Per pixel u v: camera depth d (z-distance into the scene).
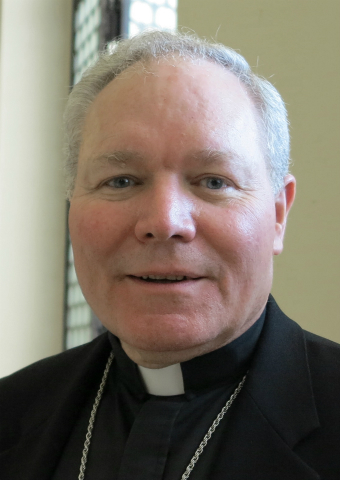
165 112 1.19
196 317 1.17
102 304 1.26
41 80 4.22
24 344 4.02
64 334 4.13
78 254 1.30
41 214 4.16
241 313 1.24
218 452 1.20
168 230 1.11
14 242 4.05
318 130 2.02
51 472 1.38
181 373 1.31
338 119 1.96
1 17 4.14
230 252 1.18
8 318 3.98
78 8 4.27
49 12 4.28
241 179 1.23
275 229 1.39
